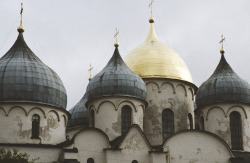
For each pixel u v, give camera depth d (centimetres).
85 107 6738
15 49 5700
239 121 6075
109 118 5744
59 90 5575
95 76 5997
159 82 6338
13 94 5347
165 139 5778
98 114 5816
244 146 5969
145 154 5425
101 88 5847
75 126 6719
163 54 6512
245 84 6184
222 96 6112
